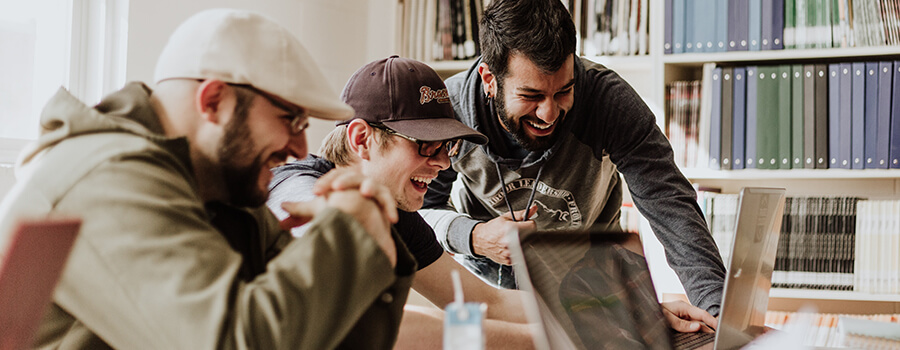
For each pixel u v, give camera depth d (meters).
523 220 1.81
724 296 1.09
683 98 2.70
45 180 0.67
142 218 0.64
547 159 1.88
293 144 0.83
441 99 1.49
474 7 2.91
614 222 2.31
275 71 0.78
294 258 0.67
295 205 0.76
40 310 0.63
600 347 0.92
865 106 2.51
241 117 0.77
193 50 0.77
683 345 1.18
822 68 2.54
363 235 0.71
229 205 0.84
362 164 1.43
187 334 0.61
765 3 2.61
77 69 2.15
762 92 2.60
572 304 0.92
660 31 2.69
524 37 1.56
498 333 1.16
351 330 0.86
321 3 2.85
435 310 1.23
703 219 1.78
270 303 0.64
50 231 0.62
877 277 2.52
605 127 1.85
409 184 1.46
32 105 2.12
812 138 2.56
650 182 1.81
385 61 1.47
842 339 1.42
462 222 1.83
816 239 2.59
